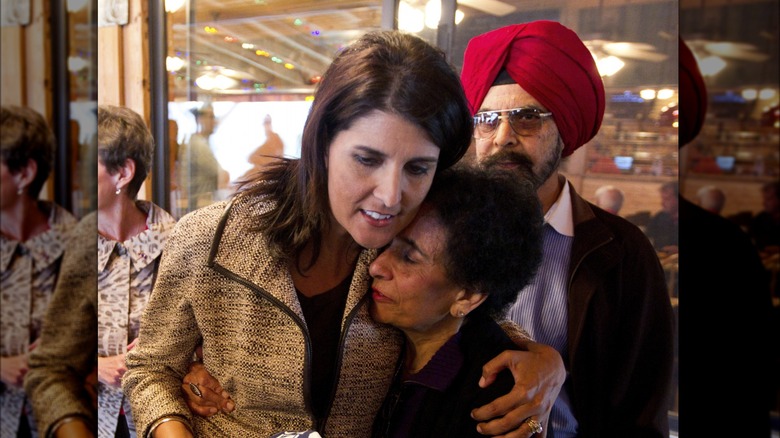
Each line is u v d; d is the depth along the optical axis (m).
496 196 0.78
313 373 0.89
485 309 0.87
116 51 1.18
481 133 1.00
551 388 0.86
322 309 0.89
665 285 1.01
